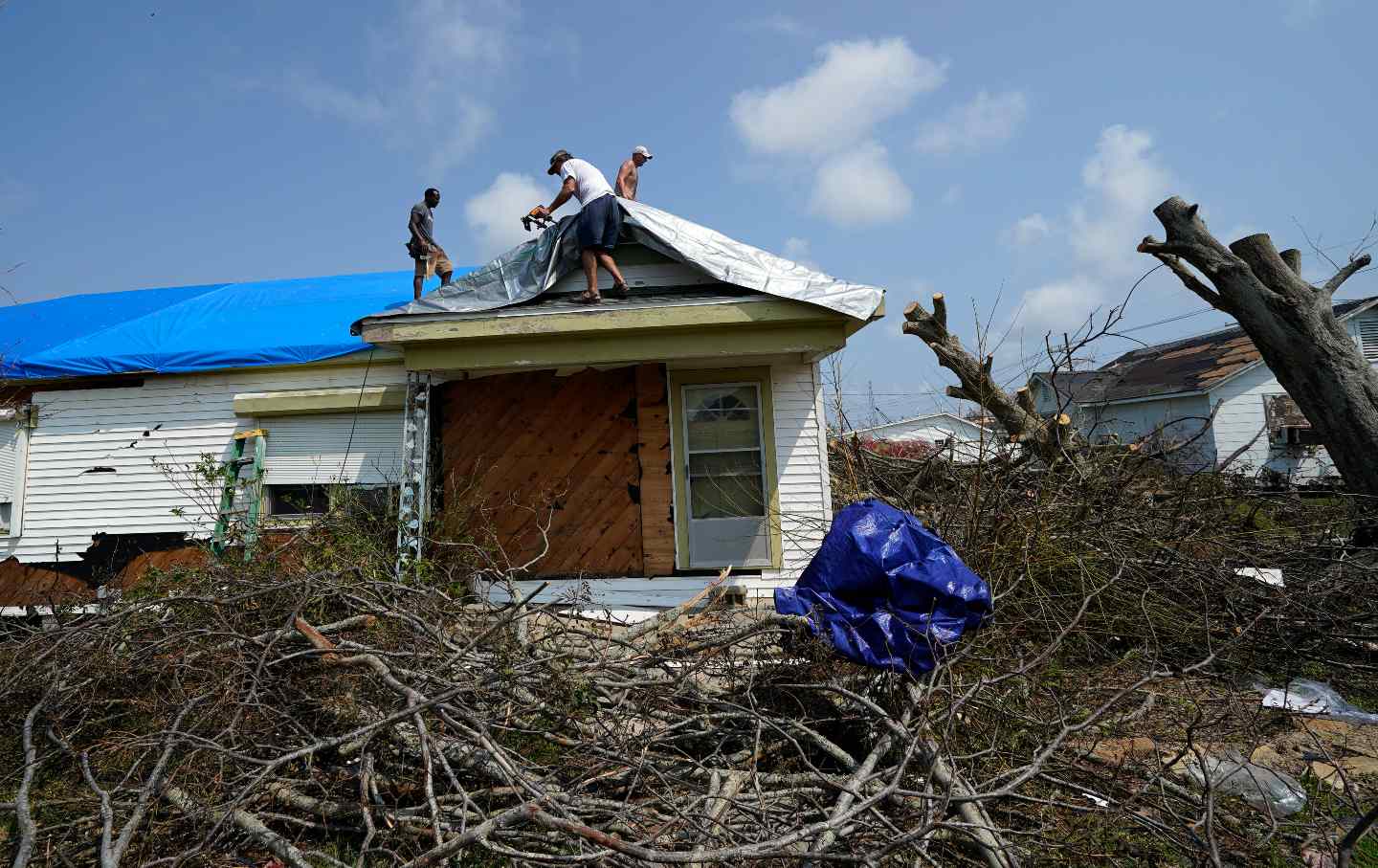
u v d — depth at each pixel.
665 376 8.31
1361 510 7.62
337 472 8.55
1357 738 4.96
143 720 4.33
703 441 8.58
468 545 6.84
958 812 3.41
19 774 3.81
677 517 8.37
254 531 8.06
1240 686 5.77
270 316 9.47
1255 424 19.88
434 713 3.69
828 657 4.51
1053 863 3.49
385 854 3.47
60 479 8.69
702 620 6.12
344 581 5.17
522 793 3.48
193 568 6.73
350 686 4.15
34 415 8.74
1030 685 4.66
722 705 4.28
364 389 8.52
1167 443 10.04
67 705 4.25
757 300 7.71
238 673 3.93
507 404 8.43
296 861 3.13
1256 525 8.38
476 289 8.09
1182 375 22.42
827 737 4.54
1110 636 6.06
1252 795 4.04
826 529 7.99
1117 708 4.62
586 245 7.91
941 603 4.34
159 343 8.77
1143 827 3.72
